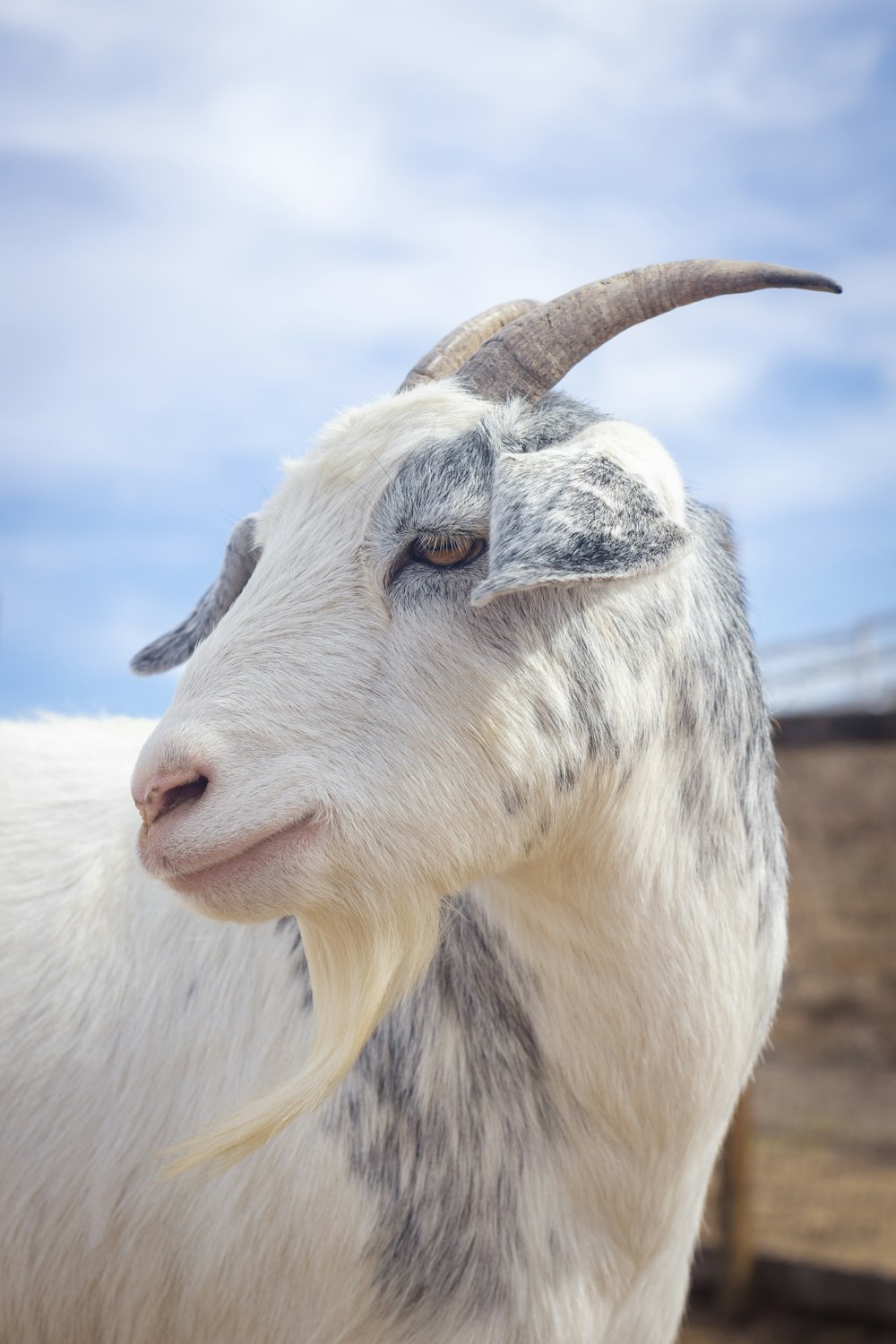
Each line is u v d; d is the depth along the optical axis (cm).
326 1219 192
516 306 225
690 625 203
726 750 208
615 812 189
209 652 183
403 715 177
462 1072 196
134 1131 208
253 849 173
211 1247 198
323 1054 183
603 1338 202
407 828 175
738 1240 491
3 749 269
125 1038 215
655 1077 196
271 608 185
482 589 158
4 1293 213
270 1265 195
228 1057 207
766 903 214
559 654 183
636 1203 200
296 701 176
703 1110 201
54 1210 210
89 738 277
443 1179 194
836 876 1027
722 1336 476
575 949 195
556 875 192
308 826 173
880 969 996
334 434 201
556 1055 197
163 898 229
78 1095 214
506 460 172
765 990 217
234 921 179
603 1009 196
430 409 194
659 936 195
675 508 180
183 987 216
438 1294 191
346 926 181
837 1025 1007
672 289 202
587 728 184
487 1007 199
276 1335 196
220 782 171
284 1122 178
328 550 188
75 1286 210
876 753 1016
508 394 198
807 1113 796
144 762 174
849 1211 587
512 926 198
